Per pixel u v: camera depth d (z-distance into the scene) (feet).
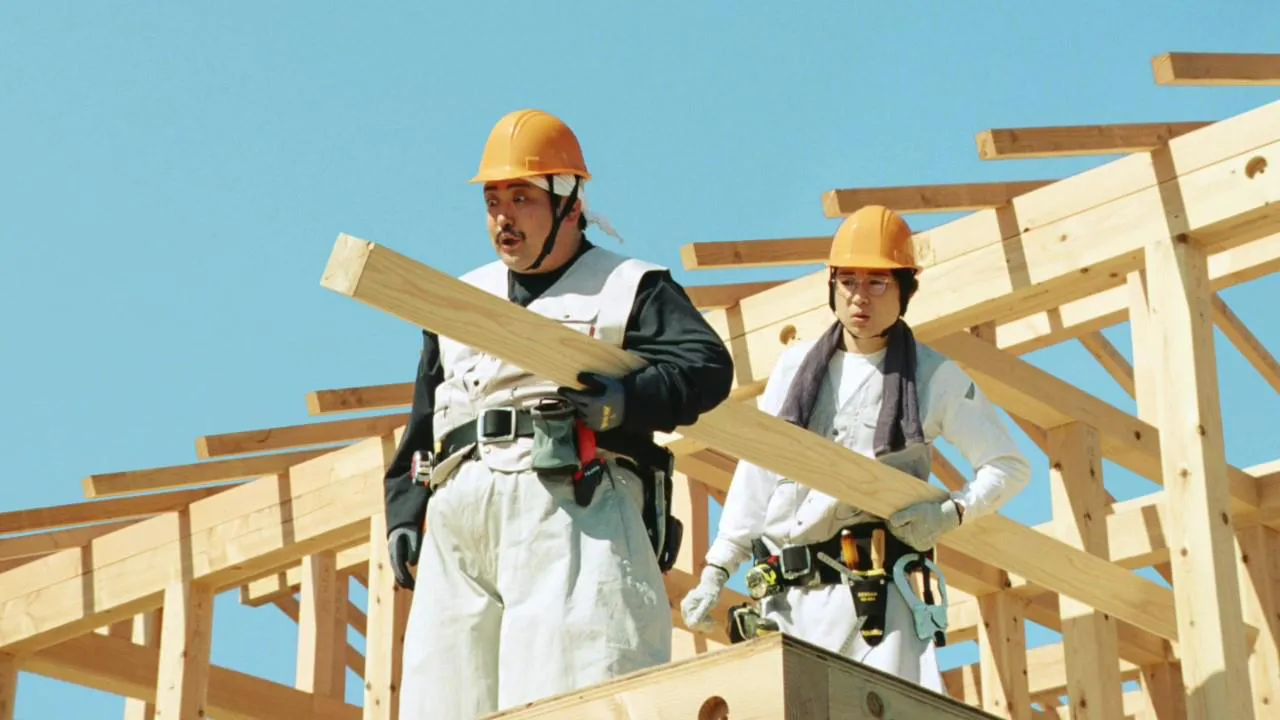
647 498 16.53
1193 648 25.70
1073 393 33.30
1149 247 28.43
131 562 38.29
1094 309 37.88
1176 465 26.89
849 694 12.51
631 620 15.93
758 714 12.21
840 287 22.15
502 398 16.65
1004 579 36.09
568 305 16.84
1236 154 27.86
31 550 38.52
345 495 35.58
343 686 44.45
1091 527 32.63
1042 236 29.89
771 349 32.58
